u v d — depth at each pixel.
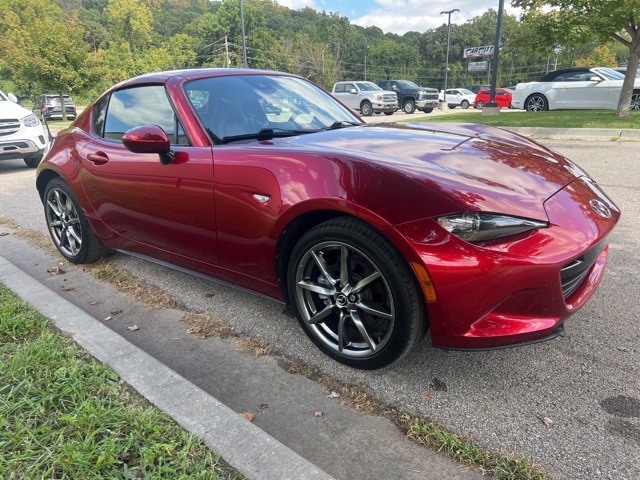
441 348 2.06
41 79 20.42
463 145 2.57
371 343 2.22
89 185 3.44
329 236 2.17
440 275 1.89
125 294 3.39
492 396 2.13
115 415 1.86
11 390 1.98
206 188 2.59
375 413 2.05
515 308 1.96
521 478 1.67
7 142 8.62
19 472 1.58
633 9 9.44
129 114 3.27
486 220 1.89
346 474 1.73
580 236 2.01
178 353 2.59
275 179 2.31
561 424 1.94
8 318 2.71
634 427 1.90
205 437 1.78
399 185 1.99
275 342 2.67
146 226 3.10
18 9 60.91
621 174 6.15
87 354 2.38
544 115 12.23
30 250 4.42
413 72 97.88
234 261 2.64
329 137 2.67
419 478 1.70
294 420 2.03
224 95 3.00
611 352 2.42
